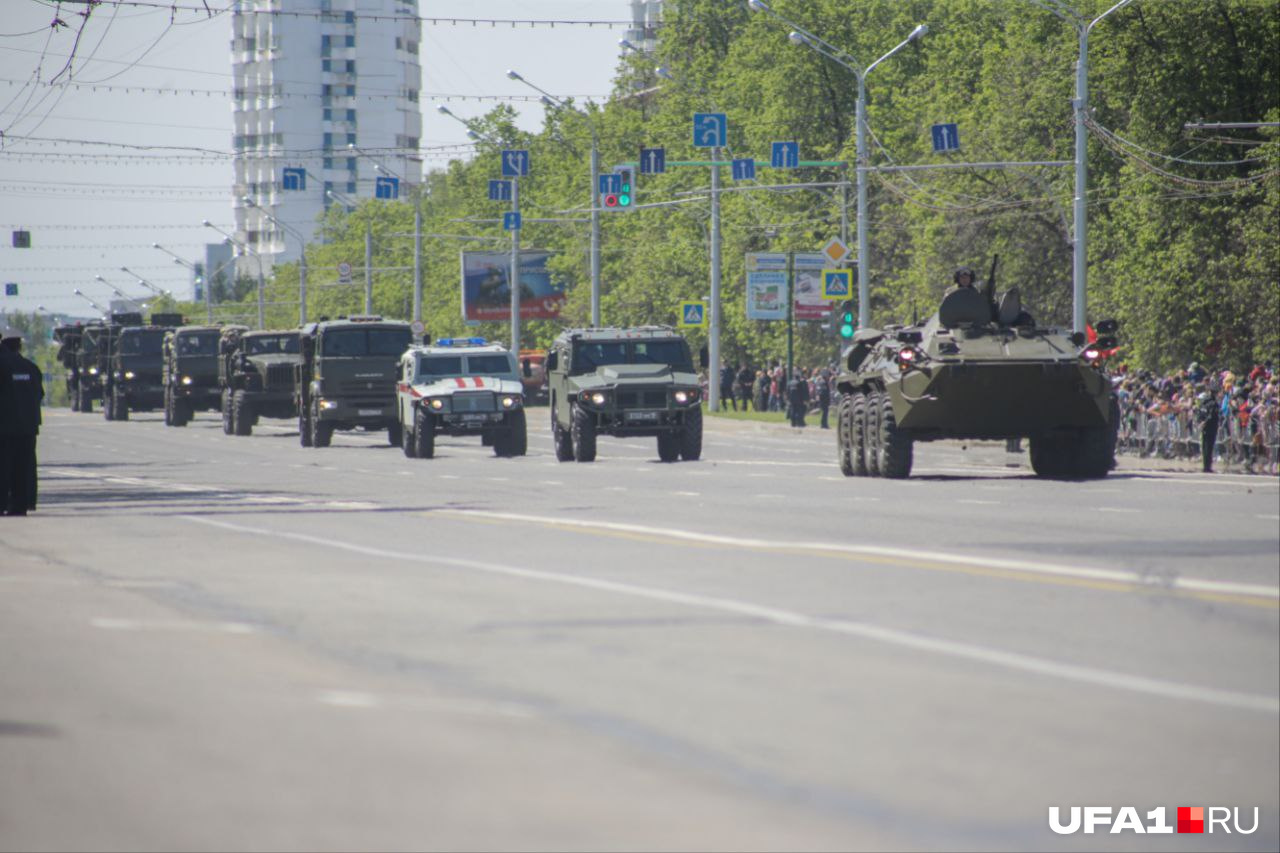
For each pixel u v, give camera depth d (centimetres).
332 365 14388
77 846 1739
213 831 1794
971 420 8750
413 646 3077
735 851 1708
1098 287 19350
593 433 11438
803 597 3709
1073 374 8706
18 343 6762
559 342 12175
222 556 4884
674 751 2188
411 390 12688
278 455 13175
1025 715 2417
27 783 2023
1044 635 3145
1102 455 9025
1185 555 4556
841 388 10125
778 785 2003
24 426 6694
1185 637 3119
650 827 1800
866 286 18038
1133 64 18788
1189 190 18050
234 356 17538
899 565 4344
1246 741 2252
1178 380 12462
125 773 2070
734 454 13150
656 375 11544
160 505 7262
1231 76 18538
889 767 2100
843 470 9750
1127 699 2531
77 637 3228
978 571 4191
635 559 4612
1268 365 17125
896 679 2698
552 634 3203
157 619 3484
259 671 2812
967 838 1789
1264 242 16875
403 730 2320
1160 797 1967
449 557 4759
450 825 1809
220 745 2227
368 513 6588
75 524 6203
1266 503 6688
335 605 3684
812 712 2441
